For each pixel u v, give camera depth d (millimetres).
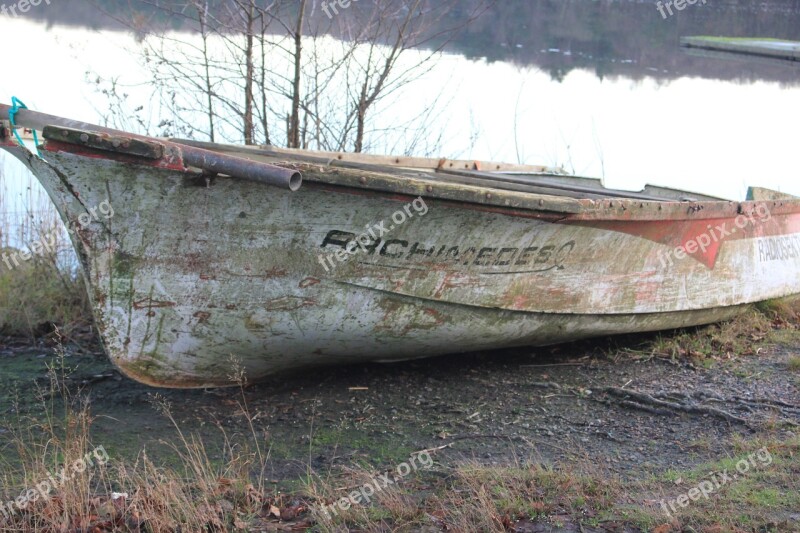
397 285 4727
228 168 3855
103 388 5062
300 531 3451
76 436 4016
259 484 3807
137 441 4305
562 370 5520
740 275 6367
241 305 4477
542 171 8633
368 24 8656
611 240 5332
